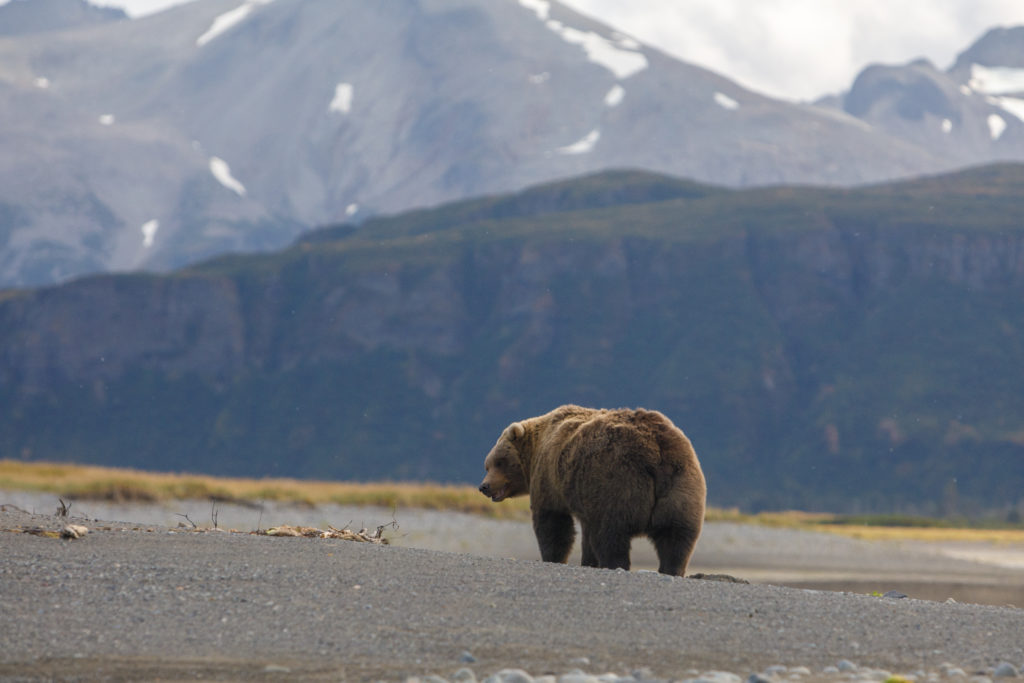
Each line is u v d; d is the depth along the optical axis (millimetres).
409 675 26578
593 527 46125
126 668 26875
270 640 30125
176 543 44938
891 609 38469
